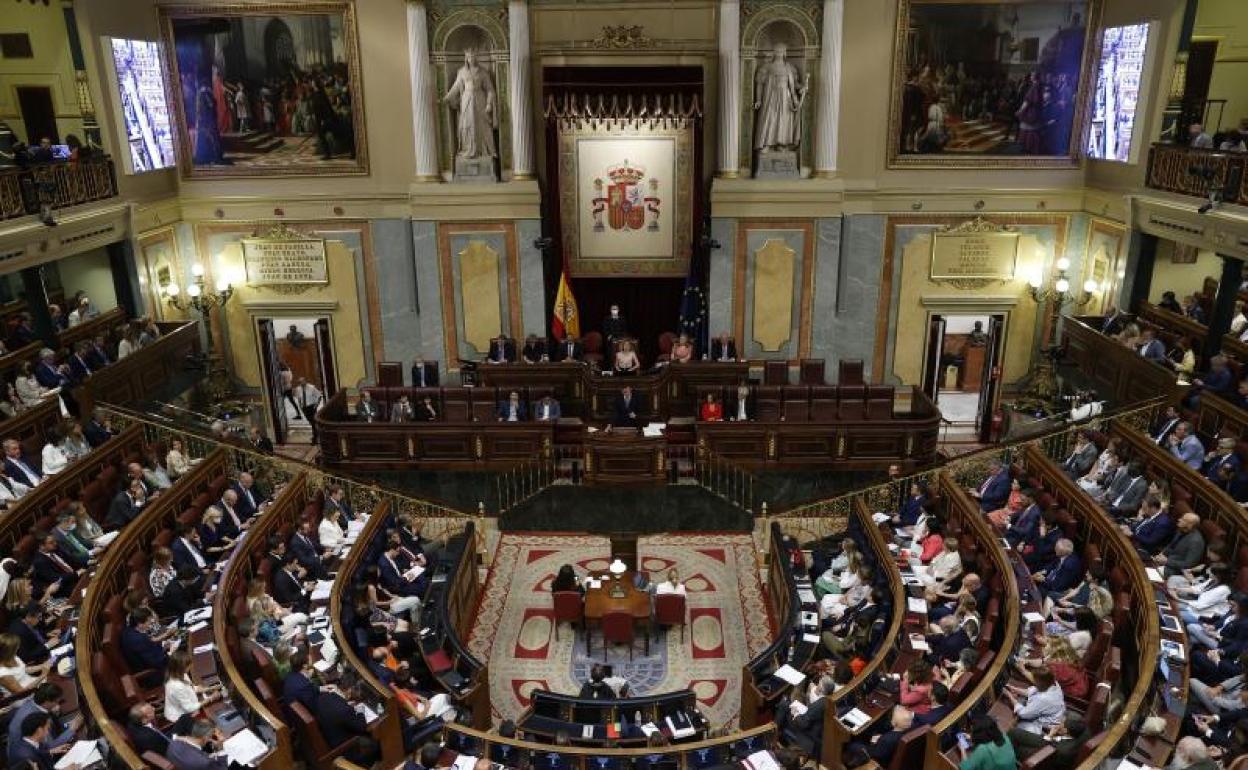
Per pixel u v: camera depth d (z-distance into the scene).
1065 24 16.64
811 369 17.34
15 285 17.23
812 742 8.38
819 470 14.97
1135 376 14.21
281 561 10.70
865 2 16.22
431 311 17.80
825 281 17.45
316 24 16.66
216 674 8.56
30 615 8.98
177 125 17.25
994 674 8.15
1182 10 14.56
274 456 13.64
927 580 10.72
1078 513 11.01
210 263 17.95
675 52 16.64
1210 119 17.25
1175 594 9.54
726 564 13.70
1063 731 7.77
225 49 16.81
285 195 17.52
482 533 13.74
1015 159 17.36
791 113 16.72
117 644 8.65
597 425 16.69
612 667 11.03
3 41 16.36
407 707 8.68
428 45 16.48
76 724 7.71
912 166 17.38
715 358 17.44
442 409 16.00
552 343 18.19
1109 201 16.45
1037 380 17.62
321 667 9.09
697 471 14.67
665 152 17.56
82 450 12.22
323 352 18.56
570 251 18.20
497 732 9.41
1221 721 7.77
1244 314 15.48
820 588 11.44
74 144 15.38
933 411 15.12
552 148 16.91
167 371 16.03
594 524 14.66
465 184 17.11
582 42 16.61
